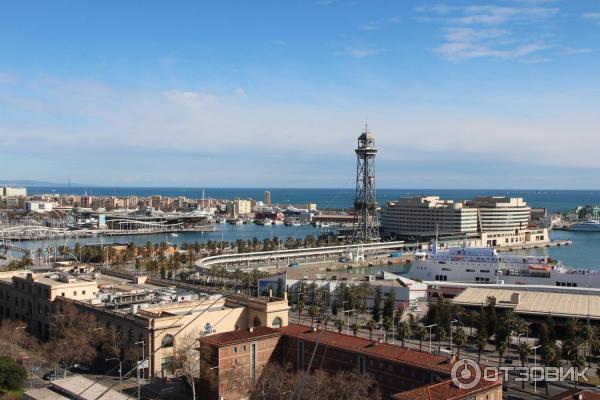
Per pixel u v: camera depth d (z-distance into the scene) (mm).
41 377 175250
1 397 150375
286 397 149000
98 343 193250
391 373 148750
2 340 199750
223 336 167500
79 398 148625
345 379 150250
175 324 183875
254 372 167125
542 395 164250
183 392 165750
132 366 180000
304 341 169375
